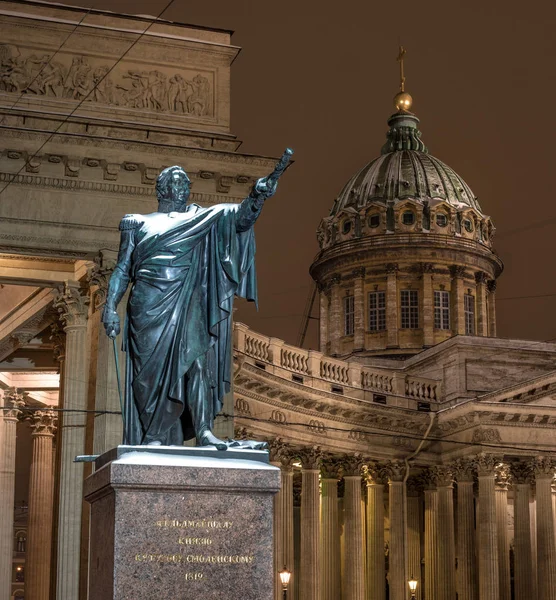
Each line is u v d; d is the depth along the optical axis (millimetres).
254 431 46531
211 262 10828
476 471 55625
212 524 9578
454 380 60344
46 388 41188
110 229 29156
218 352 10781
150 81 30719
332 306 77500
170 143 29875
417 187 78688
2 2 30000
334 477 52438
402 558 53719
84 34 30453
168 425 10477
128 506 9445
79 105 30078
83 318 30578
